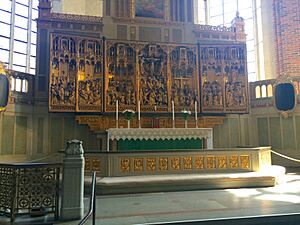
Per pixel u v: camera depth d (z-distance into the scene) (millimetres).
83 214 4844
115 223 4320
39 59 11414
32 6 14461
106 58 11242
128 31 12398
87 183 6711
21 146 10516
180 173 7664
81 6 15102
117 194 6609
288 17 12641
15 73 10531
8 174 4621
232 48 12242
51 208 4871
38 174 4664
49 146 11086
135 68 11531
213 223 4395
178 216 4660
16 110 10438
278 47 12922
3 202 4633
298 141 11375
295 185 7617
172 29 12828
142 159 7516
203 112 11789
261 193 6578
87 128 11570
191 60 12141
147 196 6383
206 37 13016
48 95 10719
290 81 11586
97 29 12148
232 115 12773
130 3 12562
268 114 12289
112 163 7316
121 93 11391
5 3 13164
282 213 4707
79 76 10922
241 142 12625
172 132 9312
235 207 5215
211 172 7824
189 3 13188
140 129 9031
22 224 4348
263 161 8445
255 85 12844
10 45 13273
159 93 11688
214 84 12070
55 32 11055
